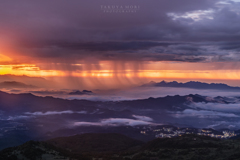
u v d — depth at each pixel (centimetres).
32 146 10069
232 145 12138
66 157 10038
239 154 10588
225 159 10306
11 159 8719
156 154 11719
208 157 10819
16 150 9581
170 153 11700
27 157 9106
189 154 11344
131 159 11419
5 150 9581
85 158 10631
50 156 9669
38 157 9344
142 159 11250
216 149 11700
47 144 11069
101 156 11919
